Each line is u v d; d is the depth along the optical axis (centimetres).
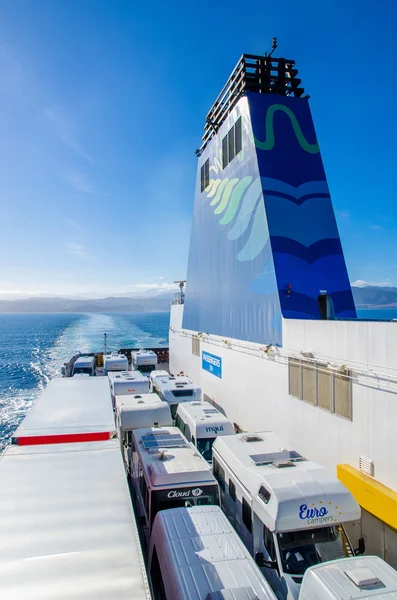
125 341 12250
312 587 714
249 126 1900
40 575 545
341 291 1673
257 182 1803
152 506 1049
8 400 4678
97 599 504
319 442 1270
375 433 1038
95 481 813
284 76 2103
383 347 1021
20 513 693
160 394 1980
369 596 666
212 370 2334
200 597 685
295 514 859
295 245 1689
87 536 632
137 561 576
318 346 1293
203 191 2611
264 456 1108
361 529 1047
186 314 2992
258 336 1731
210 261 2423
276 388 1553
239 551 806
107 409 1420
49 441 1123
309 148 1919
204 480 1091
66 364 3572
